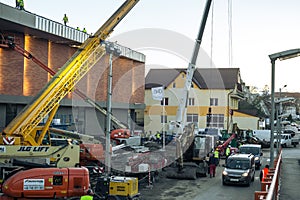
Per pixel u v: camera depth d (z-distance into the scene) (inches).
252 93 4065.0
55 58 1583.4
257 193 429.4
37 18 1341.0
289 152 1916.8
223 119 2253.9
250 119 2615.7
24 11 1280.8
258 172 1261.1
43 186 657.6
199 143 1202.6
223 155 1574.8
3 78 1328.7
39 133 962.7
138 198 746.8
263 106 3499.0
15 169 730.2
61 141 1104.8
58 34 1453.0
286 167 1267.2
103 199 697.6
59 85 975.0
